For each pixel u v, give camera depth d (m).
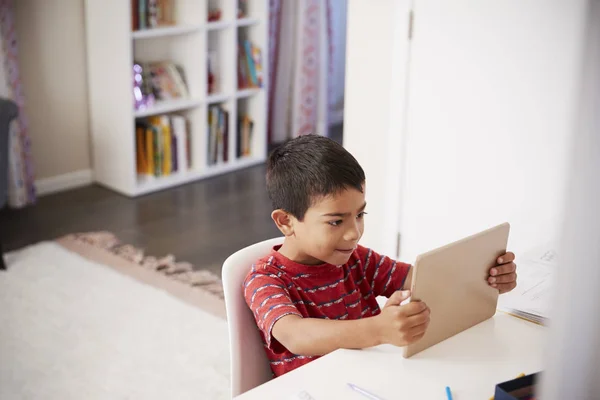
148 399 2.30
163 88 4.28
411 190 2.80
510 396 1.03
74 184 4.25
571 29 2.23
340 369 1.19
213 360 2.52
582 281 0.76
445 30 2.54
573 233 0.75
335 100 5.71
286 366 1.36
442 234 2.75
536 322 1.37
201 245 3.51
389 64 2.73
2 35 3.69
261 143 4.76
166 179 4.28
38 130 4.07
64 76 4.10
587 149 0.72
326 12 4.97
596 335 0.78
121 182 4.16
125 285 3.05
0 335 2.66
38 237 3.55
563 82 2.27
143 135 4.24
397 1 2.64
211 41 4.50
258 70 4.64
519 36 2.36
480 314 1.35
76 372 2.45
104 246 3.46
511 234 2.54
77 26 4.09
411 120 2.72
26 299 2.93
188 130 4.44
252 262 1.44
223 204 4.04
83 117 4.23
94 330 2.71
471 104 2.54
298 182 1.28
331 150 1.29
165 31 4.05
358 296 1.45
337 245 1.30
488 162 2.54
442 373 1.20
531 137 2.41
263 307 1.30
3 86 3.74
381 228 2.95
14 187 3.86
